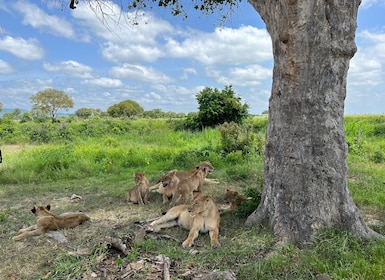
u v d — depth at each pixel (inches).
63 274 169.3
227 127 531.5
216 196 316.8
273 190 213.6
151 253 192.7
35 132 933.8
